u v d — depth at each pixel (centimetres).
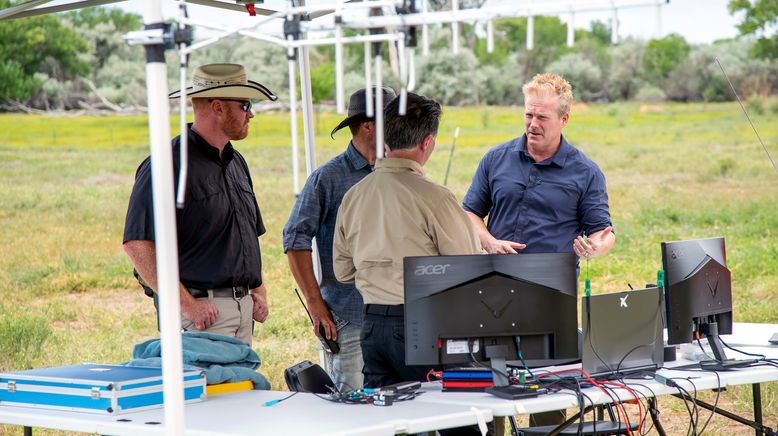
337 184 500
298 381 425
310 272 498
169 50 304
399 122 404
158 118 303
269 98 484
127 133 2717
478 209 562
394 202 406
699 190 2214
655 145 2695
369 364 428
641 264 1560
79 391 365
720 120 2936
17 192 2095
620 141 2772
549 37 3262
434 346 378
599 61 3244
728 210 1988
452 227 405
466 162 2441
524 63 3167
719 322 455
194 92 458
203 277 457
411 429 332
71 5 466
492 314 380
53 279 1554
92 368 404
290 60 285
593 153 2631
